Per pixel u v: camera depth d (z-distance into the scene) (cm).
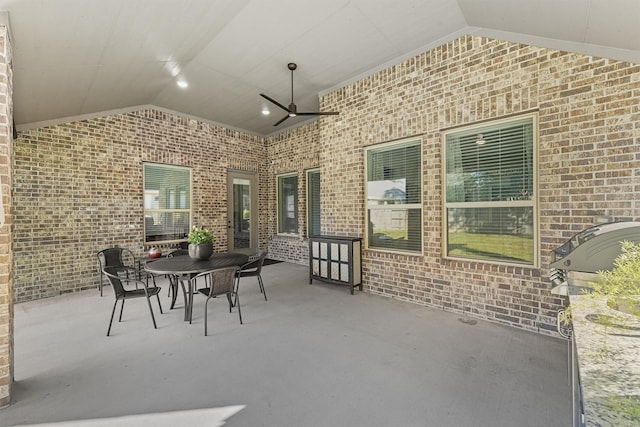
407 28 338
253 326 314
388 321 327
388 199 429
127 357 248
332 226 495
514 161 317
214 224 649
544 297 288
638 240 169
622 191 248
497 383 209
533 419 172
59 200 444
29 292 415
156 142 554
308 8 306
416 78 384
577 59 267
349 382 211
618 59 245
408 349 260
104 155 488
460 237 360
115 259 462
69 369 229
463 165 354
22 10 202
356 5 302
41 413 181
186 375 221
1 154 191
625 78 245
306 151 664
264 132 741
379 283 432
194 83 466
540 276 291
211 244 377
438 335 289
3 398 187
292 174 717
